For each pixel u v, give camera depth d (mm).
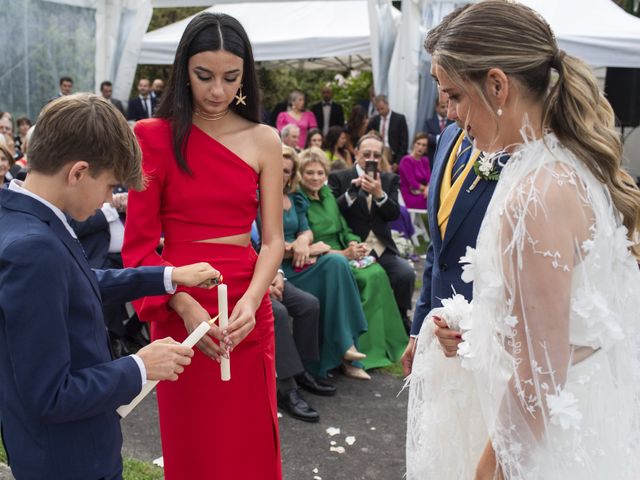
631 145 9648
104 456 1512
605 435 1360
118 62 9742
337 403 3768
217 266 2088
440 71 1372
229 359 2027
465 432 1647
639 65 7625
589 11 8180
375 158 4930
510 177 1350
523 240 1256
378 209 4746
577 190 1299
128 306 4332
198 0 9539
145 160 2018
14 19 8695
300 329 3881
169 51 10039
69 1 9133
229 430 2176
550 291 1251
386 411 3678
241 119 2156
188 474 2217
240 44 1979
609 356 1383
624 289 1410
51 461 1440
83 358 1452
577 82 1349
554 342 1260
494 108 1353
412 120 9062
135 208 2039
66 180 1417
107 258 4148
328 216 4574
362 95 14844
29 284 1308
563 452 1312
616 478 1367
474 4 1396
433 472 1696
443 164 2139
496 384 1339
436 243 2119
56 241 1379
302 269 4105
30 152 1414
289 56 10148
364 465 3084
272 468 2266
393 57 9062
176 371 1549
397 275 4699
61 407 1329
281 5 11406
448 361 1681
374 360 4332
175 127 2021
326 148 8375
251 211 2160
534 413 1291
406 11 8805
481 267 1375
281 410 3617
